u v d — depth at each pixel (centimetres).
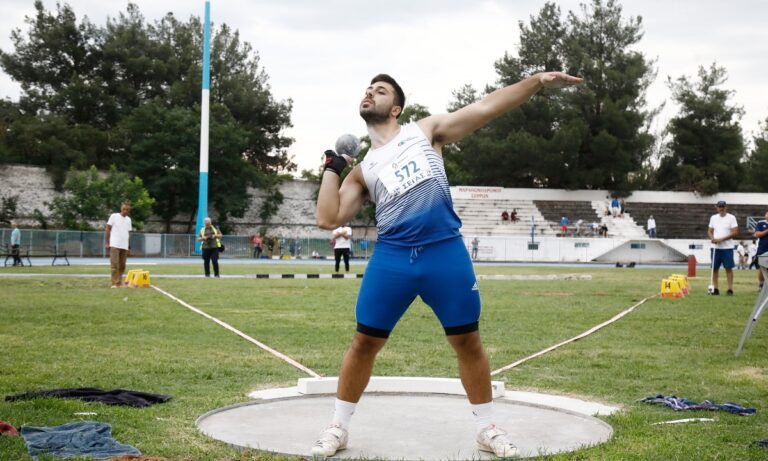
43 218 5316
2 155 5512
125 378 632
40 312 1166
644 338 948
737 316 1237
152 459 378
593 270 3488
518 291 1852
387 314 406
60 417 474
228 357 754
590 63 5956
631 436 445
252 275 2370
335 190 413
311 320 1105
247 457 390
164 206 6031
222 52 7012
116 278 1778
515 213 5381
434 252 400
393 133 423
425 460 392
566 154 5838
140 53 6588
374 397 573
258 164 7144
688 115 6469
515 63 6303
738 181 6731
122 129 6031
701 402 560
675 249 5150
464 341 409
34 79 6475
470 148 6159
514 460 389
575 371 700
